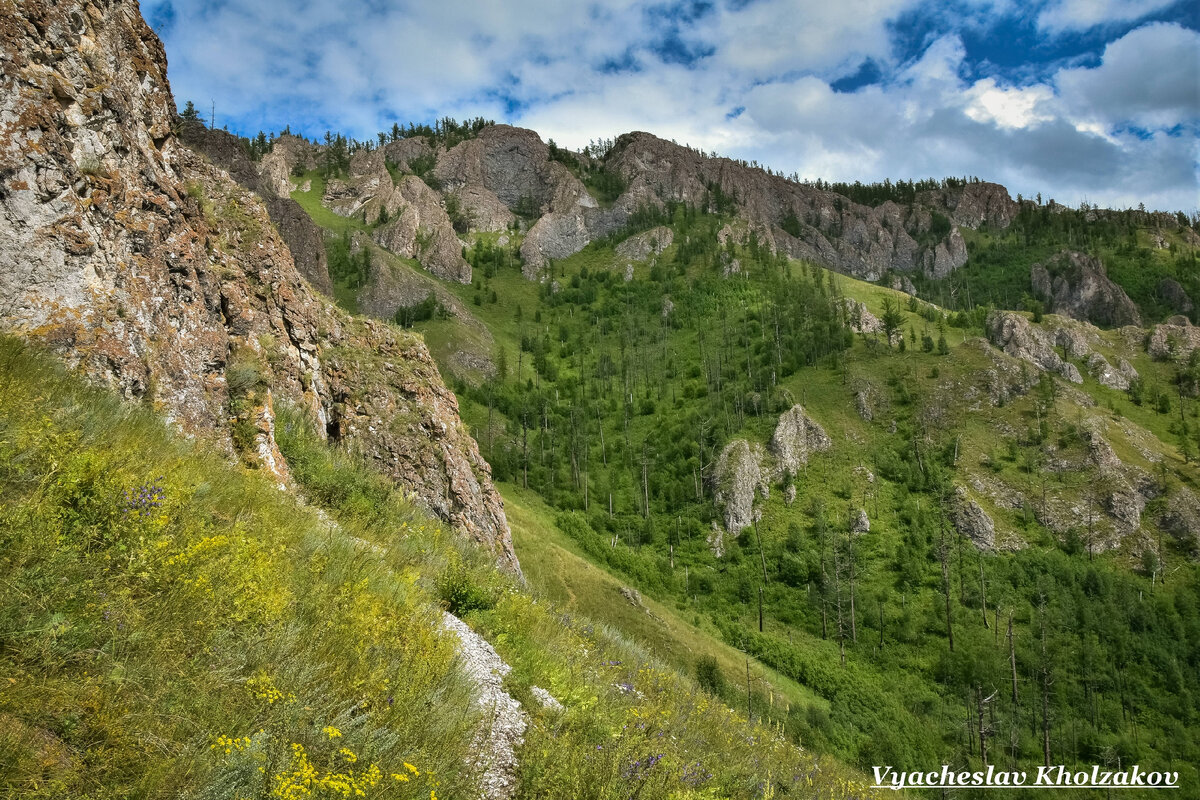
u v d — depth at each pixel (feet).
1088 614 295.69
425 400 76.69
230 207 57.16
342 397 66.80
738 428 456.86
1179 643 286.25
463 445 82.07
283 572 20.17
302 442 45.09
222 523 22.04
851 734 212.84
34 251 28.84
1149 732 248.32
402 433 70.03
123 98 37.14
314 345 61.67
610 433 517.14
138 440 24.07
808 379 497.05
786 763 33.01
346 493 42.78
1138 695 264.52
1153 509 362.94
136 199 35.99
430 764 14.82
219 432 35.99
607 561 322.96
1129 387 520.42
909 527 359.05
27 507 14.80
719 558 357.61
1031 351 519.60
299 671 15.49
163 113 42.47
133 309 32.68
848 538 354.95
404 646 19.98
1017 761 228.02
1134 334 577.84
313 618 18.53
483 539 74.43
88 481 17.15
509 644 28.22
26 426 18.42
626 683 32.37
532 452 464.65
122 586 14.61
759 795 24.81
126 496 17.06
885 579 329.93
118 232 33.68
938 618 302.04
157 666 13.10
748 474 399.65
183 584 15.69
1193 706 255.91
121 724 11.38
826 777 34.24
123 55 38.45
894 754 205.26
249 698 13.73
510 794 16.69
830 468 412.36
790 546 357.82
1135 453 396.98
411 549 37.45
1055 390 434.71
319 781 11.58
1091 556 344.69
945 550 333.83
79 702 11.35
